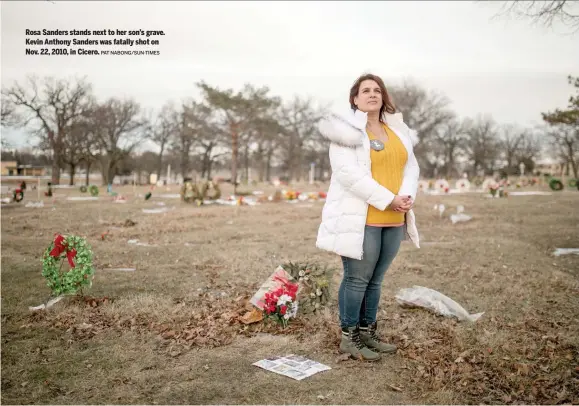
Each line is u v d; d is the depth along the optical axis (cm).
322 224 340
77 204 2020
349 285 341
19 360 341
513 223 1198
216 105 3800
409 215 349
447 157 7656
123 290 546
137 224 1275
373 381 304
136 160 6438
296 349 364
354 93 350
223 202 2170
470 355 340
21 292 528
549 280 580
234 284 579
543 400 275
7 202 2088
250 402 275
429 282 581
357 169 315
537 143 6519
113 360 342
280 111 6425
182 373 319
